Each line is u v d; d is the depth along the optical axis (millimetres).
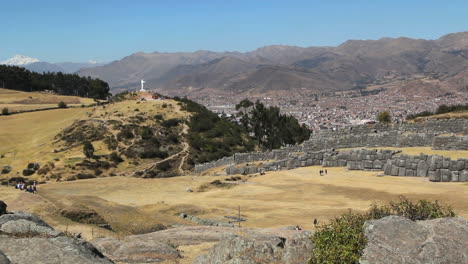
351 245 14445
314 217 39094
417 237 14367
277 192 53000
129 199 54781
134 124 138375
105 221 35594
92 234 29391
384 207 19734
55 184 66688
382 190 47562
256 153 80062
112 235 30594
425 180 50562
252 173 71625
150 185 64938
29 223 19234
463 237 14047
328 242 15078
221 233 29203
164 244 24500
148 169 108750
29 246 16328
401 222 15016
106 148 121875
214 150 125062
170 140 130500
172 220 40125
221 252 18094
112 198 55438
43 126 156375
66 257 15867
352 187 50875
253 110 140125
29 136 145000
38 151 124625
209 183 63188
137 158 116375
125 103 168000
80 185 65438
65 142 129500
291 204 45969
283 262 16328
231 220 39812
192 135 136000
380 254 14016
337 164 64438
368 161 59750
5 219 20812
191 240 28453
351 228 15312
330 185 53406
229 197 52656
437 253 13609
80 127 140250
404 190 46344
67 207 36094
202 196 54781
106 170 107625
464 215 33000
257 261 16656
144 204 50031
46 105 198500
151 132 132750
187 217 42875
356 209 40500
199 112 157500
